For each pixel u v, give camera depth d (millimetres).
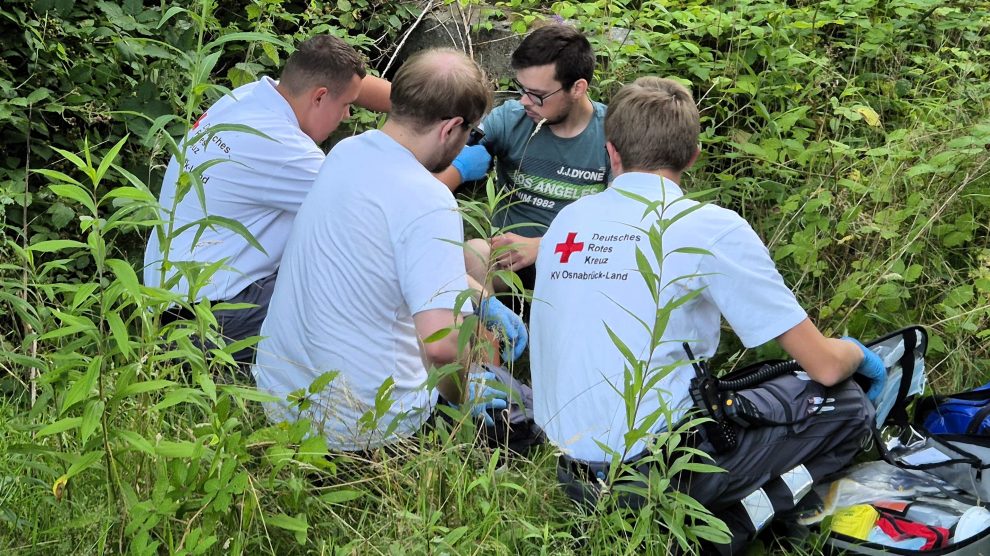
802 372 2779
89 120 3939
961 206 4023
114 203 3449
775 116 4305
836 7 4676
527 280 3812
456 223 2691
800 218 3951
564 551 2430
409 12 4848
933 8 4828
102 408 2096
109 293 2135
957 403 3133
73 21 4129
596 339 2619
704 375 2623
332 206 2691
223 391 2256
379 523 2432
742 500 2676
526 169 3842
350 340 2682
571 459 2670
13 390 3270
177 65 4238
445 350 2619
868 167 4203
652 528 2500
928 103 4289
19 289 3430
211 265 2336
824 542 2717
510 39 4703
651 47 4539
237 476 2154
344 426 2672
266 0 4363
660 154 2674
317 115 3400
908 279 3660
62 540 2338
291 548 2391
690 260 2551
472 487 2445
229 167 3271
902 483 2848
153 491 2176
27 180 3736
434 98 2699
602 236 2664
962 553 2590
